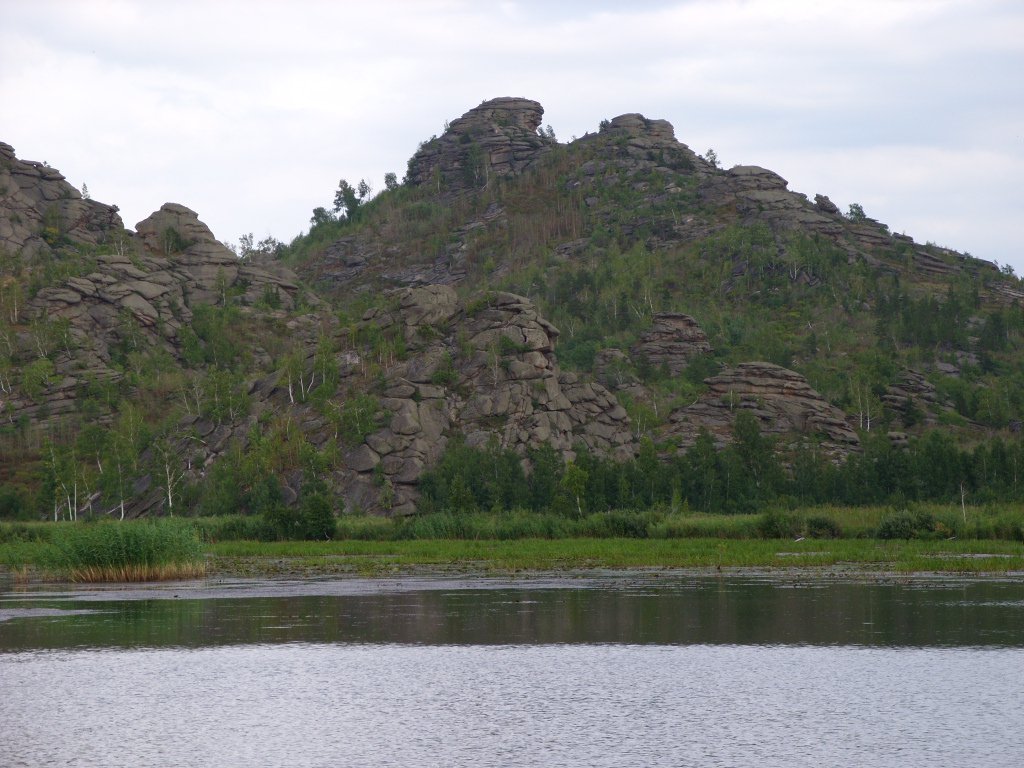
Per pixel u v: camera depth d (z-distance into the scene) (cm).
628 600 5081
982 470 13938
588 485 12975
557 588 5709
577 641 3894
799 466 14612
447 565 7481
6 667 3494
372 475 13812
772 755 2467
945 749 2506
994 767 2375
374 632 4150
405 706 2930
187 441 15762
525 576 6538
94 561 6519
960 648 3672
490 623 4353
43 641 3988
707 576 6359
